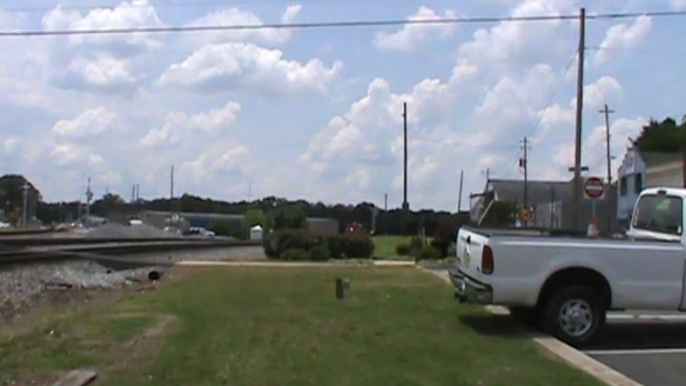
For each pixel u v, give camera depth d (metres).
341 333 12.38
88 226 95.06
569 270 12.35
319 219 82.88
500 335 12.28
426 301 16.45
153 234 75.12
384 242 58.78
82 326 13.18
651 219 13.49
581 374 9.64
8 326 15.52
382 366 9.97
